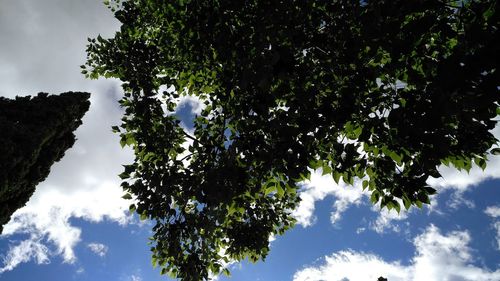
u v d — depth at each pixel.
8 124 10.83
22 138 10.82
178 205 7.23
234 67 5.99
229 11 6.28
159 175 6.67
